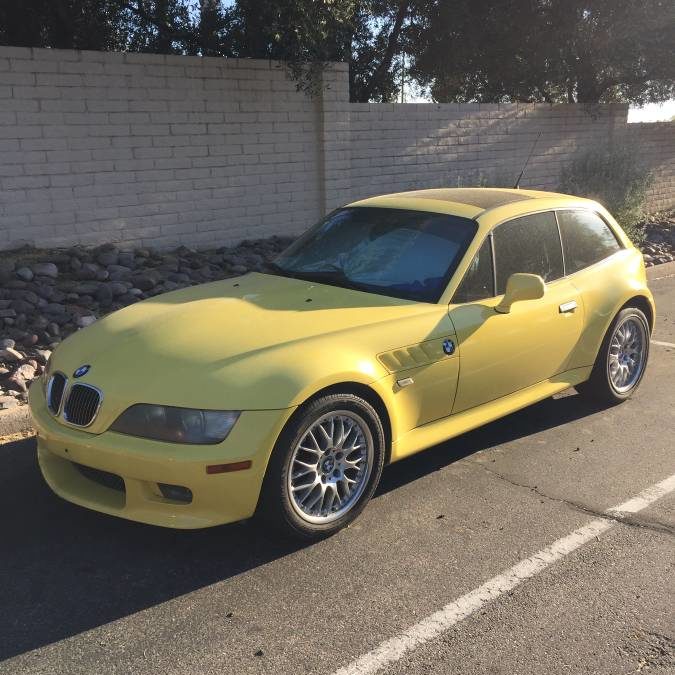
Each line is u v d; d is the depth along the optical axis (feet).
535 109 43.27
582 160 40.19
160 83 29.27
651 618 10.35
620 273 18.40
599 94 48.55
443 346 13.65
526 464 15.42
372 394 12.57
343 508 12.43
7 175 26.43
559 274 16.96
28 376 18.54
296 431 11.34
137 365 11.68
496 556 11.87
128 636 9.81
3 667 9.18
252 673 9.15
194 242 31.60
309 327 12.69
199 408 10.87
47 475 12.45
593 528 12.80
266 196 33.42
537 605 10.61
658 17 41.14
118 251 28.50
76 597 10.65
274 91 32.58
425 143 38.96
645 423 17.80
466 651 9.61
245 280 15.74
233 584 11.02
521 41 44.73
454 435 14.34
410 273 14.78
